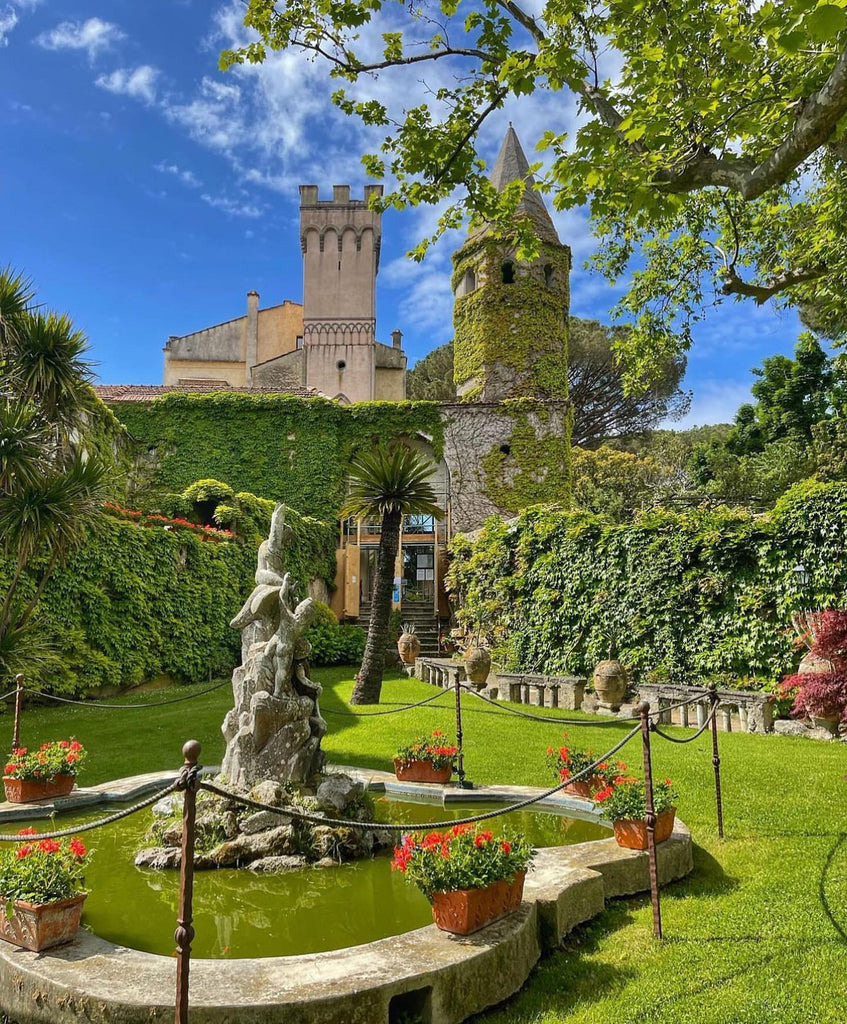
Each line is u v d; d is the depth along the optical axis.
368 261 42.75
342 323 42.00
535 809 7.05
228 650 19.98
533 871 5.00
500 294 29.27
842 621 9.07
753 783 7.82
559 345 29.66
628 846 5.53
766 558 12.67
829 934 4.38
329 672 20.69
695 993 3.83
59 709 13.55
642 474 38.91
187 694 15.76
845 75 4.73
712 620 13.32
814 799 7.18
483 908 4.09
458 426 28.58
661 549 14.31
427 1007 3.58
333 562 28.09
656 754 9.41
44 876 4.00
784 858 5.68
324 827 5.66
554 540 16.94
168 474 28.52
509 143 31.89
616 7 6.14
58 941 3.96
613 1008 3.73
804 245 11.40
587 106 7.31
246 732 6.17
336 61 8.15
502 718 12.24
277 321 44.66
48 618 13.34
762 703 11.24
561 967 4.24
